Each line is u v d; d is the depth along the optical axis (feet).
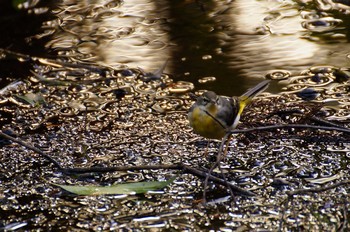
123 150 34.27
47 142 35.32
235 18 51.60
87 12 53.42
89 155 33.78
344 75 41.96
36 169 32.45
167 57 45.70
